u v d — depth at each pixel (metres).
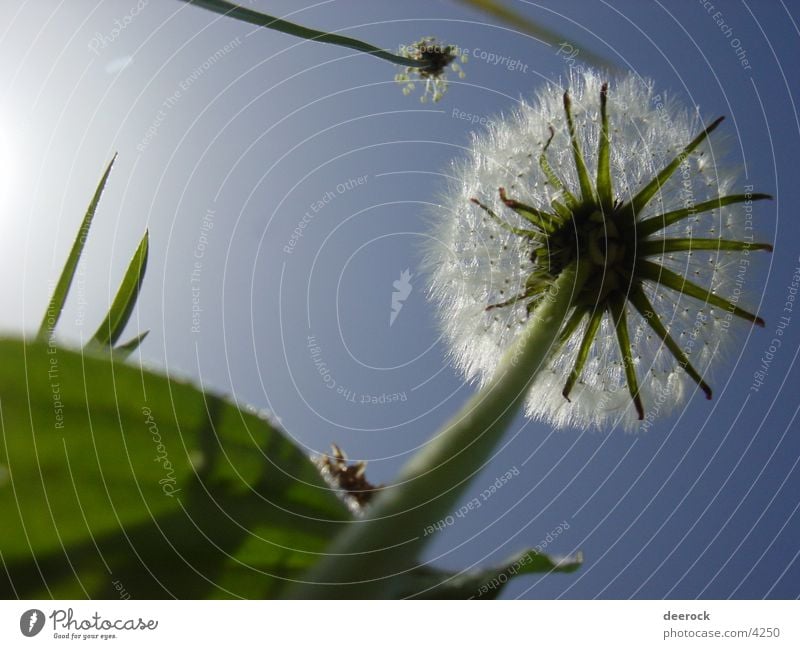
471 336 0.17
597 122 0.17
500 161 0.18
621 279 0.16
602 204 0.17
